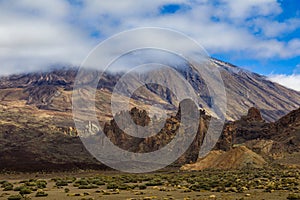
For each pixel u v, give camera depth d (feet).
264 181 252.21
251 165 467.93
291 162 490.08
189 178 305.94
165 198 147.74
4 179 385.70
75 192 181.16
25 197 151.94
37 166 593.83
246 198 147.33
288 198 145.69
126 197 154.71
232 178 284.61
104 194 169.07
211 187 204.64
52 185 248.11
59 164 619.26
